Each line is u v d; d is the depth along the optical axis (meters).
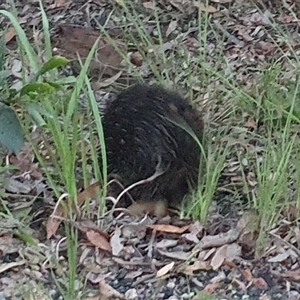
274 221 3.90
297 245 3.87
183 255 3.83
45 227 3.93
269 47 4.76
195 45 4.78
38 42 4.71
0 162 4.17
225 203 4.04
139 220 3.94
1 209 4.00
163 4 4.99
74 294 3.67
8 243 3.86
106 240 3.87
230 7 4.96
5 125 3.72
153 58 4.67
